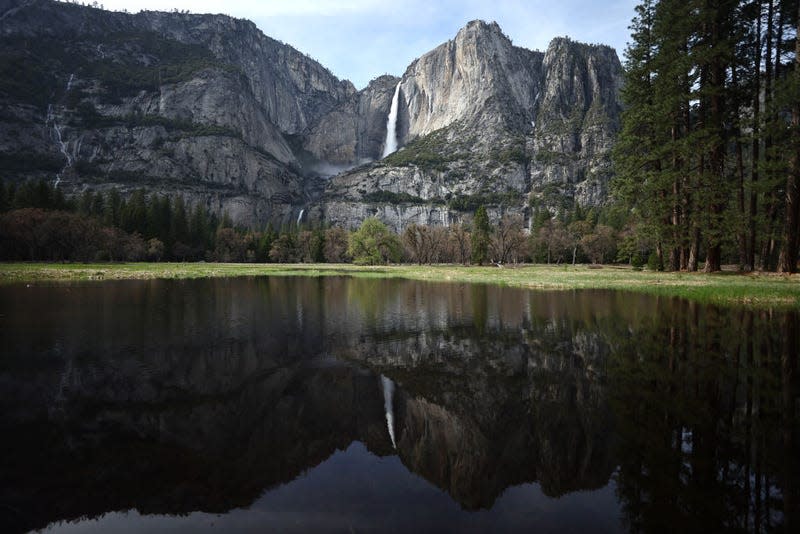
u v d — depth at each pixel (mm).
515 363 10938
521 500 4820
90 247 83250
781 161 27156
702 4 29812
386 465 5855
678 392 8086
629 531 4129
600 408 7500
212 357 11953
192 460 5988
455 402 8289
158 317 19359
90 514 4613
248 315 20125
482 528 4234
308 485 5246
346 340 14258
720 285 23875
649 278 31766
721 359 10258
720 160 31719
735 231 29188
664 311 17812
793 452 5613
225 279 49406
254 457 6105
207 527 4332
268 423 7367
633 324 15312
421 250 104500
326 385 9492
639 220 38125
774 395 7746
